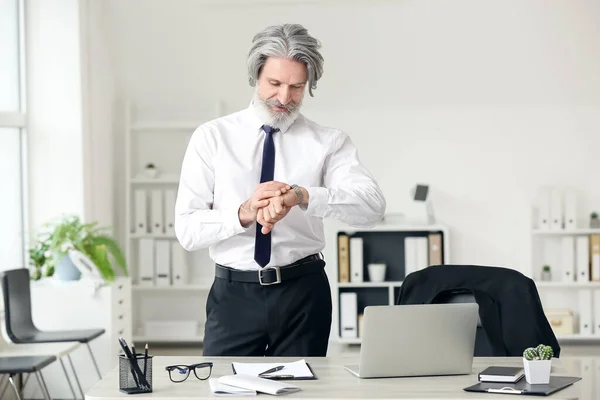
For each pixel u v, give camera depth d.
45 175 8.14
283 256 3.92
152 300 9.45
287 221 3.92
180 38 9.26
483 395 3.19
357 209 3.84
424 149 9.23
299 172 4.00
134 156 9.41
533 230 8.95
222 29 9.26
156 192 9.16
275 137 4.00
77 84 8.15
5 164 7.85
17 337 6.38
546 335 4.04
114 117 9.34
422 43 9.16
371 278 9.02
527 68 9.11
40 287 7.18
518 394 3.20
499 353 4.05
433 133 9.22
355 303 8.98
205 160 3.99
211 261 9.38
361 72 9.21
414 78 9.20
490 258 9.21
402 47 9.18
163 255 9.13
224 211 3.76
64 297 7.20
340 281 9.02
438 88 9.20
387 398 3.15
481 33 9.12
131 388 3.27
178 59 9.30
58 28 8.14
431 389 3.28
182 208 3.97
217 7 9.21
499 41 9.11
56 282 7.30
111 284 7.25
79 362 7.22
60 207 8.14
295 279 3.94
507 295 4.10
